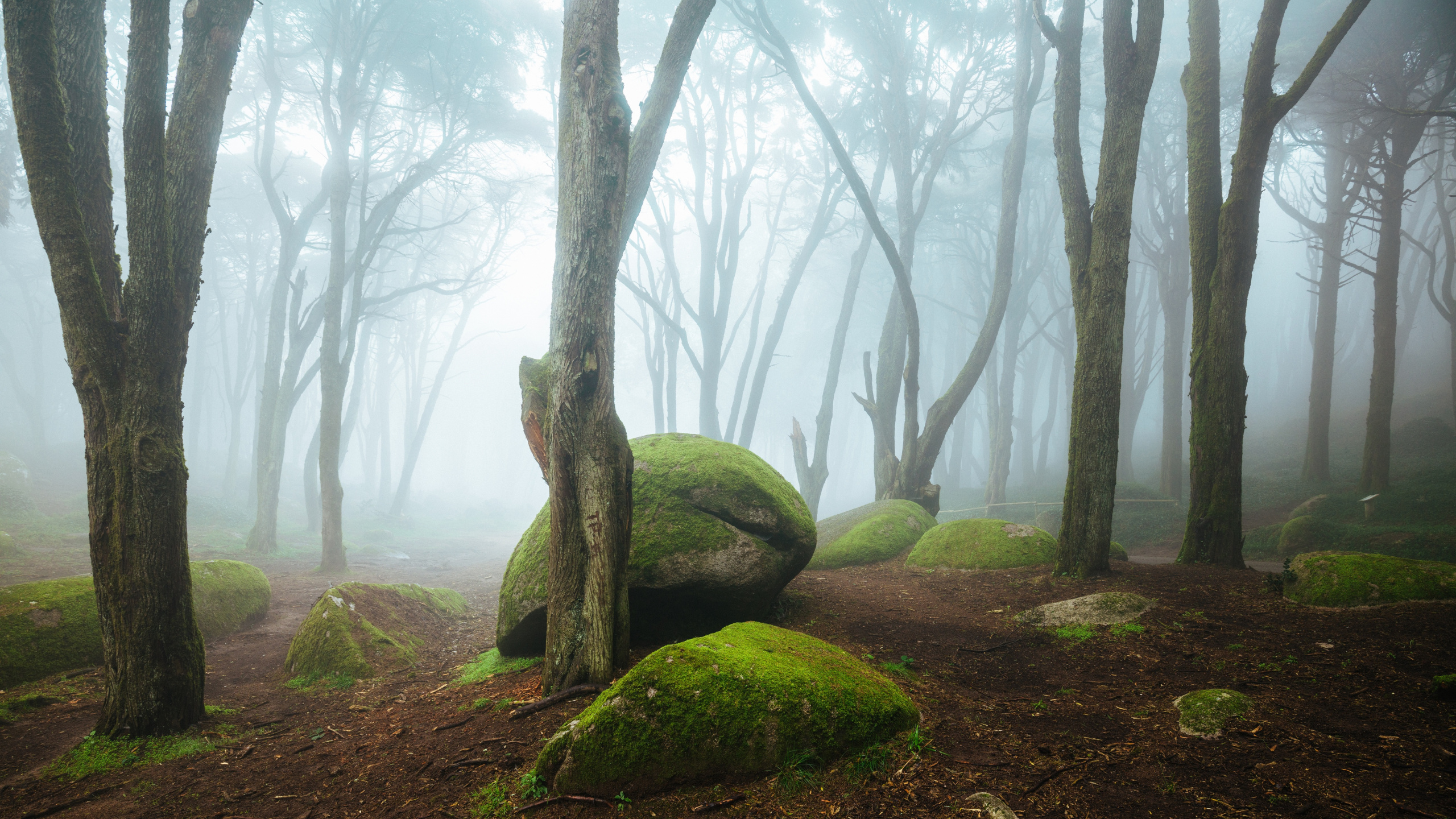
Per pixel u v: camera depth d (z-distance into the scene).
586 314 5.28
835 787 3.53
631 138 5.88
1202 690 4.86
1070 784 3.51
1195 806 3.27
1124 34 9.02
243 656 8.23
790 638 4.75
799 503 7.80
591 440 5.30
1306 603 6.82
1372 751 3.74
